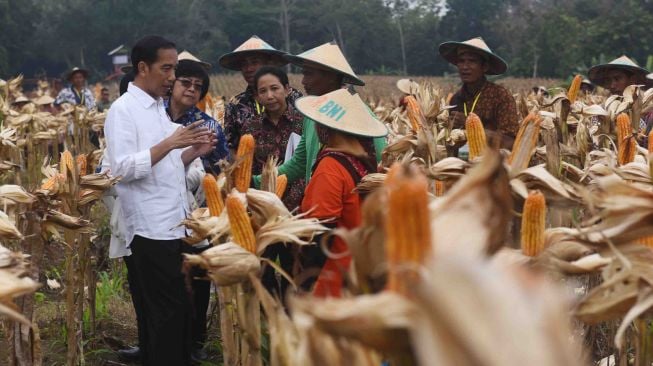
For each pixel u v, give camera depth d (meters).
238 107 6.90
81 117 15.28
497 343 0.90
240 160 4.28
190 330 5.61
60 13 83.19
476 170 1.49
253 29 90.31
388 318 1.28
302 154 5.71
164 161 5.20
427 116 7.15
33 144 11.70
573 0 68.62
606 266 2.73
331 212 4.04
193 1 87.94
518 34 68.44
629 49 48.81
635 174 3.61
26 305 4.45
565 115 6.55
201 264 3.35
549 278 2.78
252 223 3.53
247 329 3.45
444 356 0.93
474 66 7.00
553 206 3.69
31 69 86.62
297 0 91.88
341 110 4.20
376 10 89.25
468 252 1.30
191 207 5.55
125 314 7.28
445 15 87.00
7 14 73.19
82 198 5.35
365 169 4.23
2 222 3.83
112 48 85.12
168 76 5.25
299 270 4.15
